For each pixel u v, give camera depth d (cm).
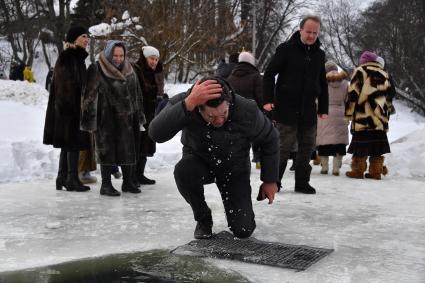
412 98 3438
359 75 710
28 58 4031
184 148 383
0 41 4544
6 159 705
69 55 579
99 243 384
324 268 327
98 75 557
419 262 342
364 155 709
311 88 575
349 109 719
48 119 589
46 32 4122
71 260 345
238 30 2630
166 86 2167
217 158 365
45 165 732
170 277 311
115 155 562
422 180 704
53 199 552
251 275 313
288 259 341
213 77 342
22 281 306
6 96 1569
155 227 431
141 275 315
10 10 3934
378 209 507
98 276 314
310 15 567
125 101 563
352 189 623
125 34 2117
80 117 577
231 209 381
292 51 571
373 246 378
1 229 427
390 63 3881
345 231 421
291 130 580
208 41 2342
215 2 2559
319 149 756
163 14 2167
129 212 489
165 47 2169
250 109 353
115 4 2211
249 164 379
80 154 649
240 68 700
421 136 838
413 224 447
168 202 537
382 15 4109
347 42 4409
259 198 389
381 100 704
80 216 473
